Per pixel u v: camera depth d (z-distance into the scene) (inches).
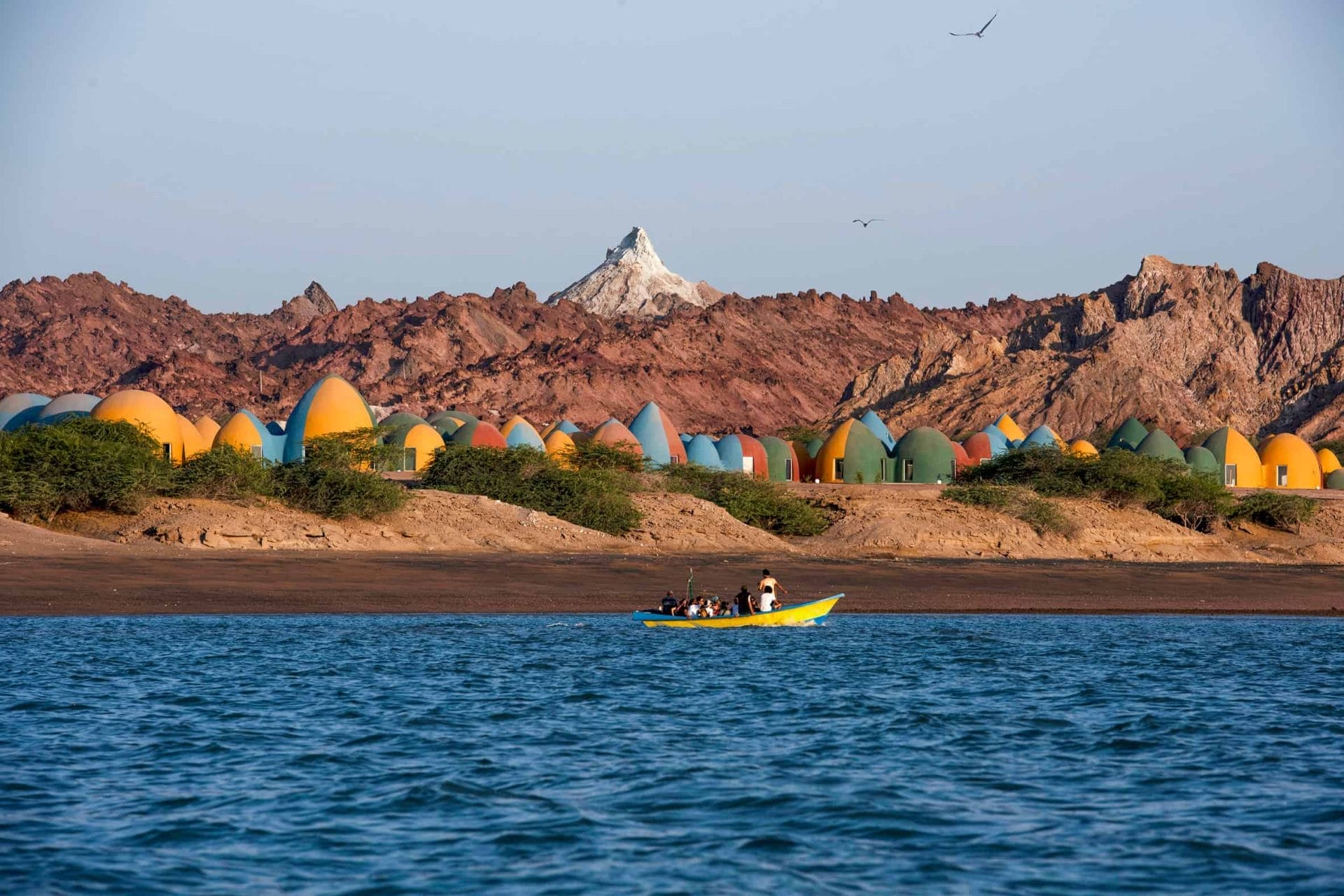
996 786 3154.5
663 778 3169.3
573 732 3693.4
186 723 3727.9
